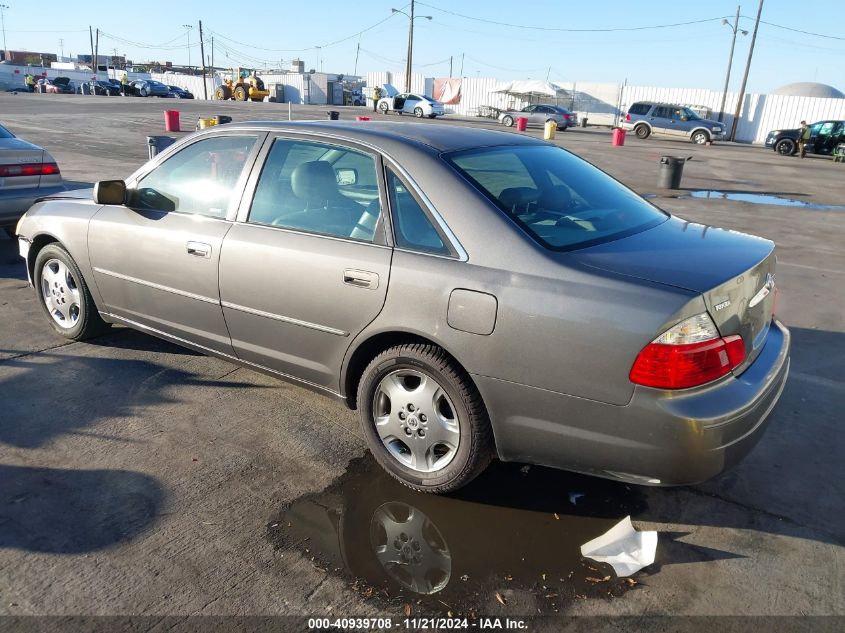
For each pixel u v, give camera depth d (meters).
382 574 2.62
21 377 4.23
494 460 3.46
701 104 43.50
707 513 3.06
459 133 3.56
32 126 22.92
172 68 104.81
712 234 3.25
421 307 2.88
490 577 2.62
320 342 3.31
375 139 3.25
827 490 3.26
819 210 12.51
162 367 4.44
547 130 27.52
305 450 3.50
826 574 2.68
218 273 3.62
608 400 2.55
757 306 2.87
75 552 2.70
